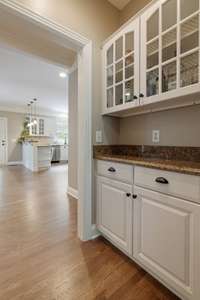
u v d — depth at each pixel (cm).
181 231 105
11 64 337
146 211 128
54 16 153
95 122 187
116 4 203
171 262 111
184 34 126
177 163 123
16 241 178
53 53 263
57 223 218
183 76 128
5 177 491
